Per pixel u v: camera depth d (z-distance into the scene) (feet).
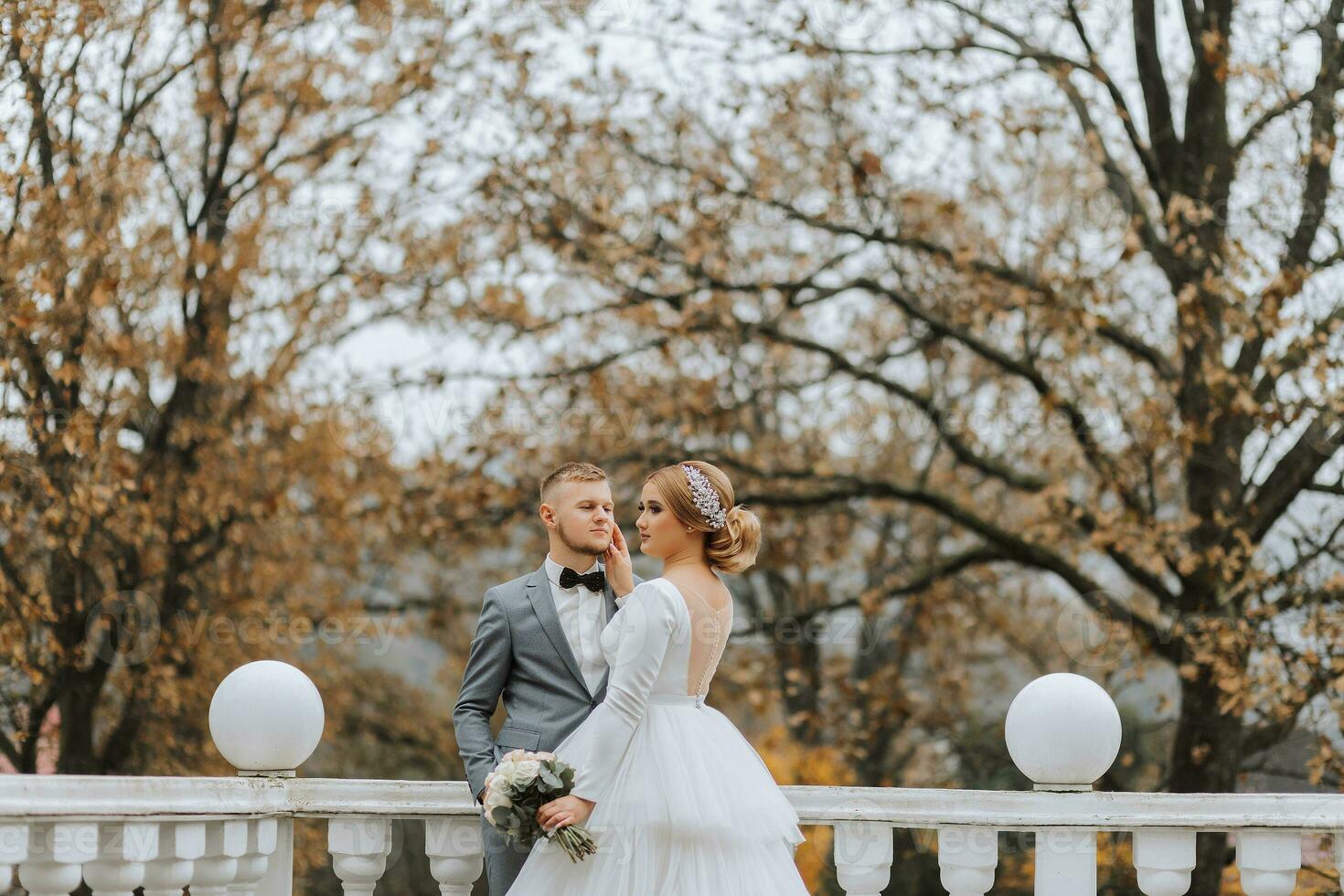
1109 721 11.36
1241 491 27.40
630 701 10.22
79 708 26.78
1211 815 11.20
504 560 41.73
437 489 35.63
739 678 38.04
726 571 11.37
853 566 45.91
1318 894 18.20
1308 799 11.26
